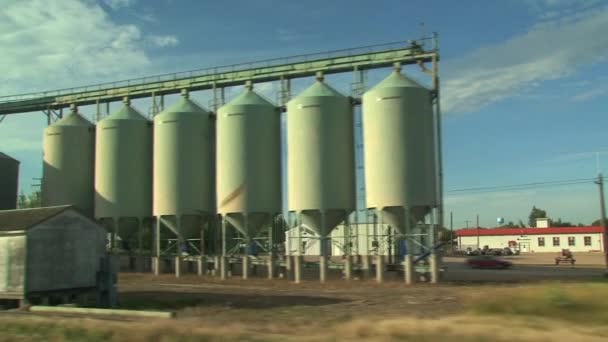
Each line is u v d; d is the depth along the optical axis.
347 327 15.83
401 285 37.47
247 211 46.16
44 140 57.81
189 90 53.72
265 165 47.06
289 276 43.31
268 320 21.86
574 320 16.34
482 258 60.34
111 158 53.44
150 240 57.66
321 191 43.31
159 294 35.06
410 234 40.50
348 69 47.19
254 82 51.25
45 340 16.31
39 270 29.23
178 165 50.09
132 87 55.91
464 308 20.97
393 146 41.06
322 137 43.75
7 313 24.75
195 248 50.53
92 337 16.25
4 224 30.16
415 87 42.00
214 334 15.46
